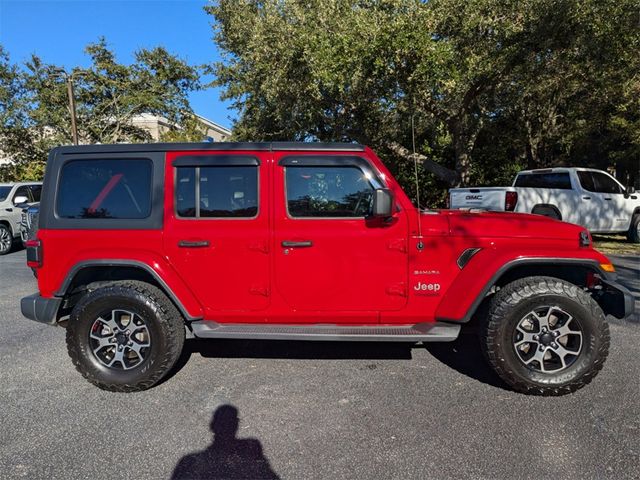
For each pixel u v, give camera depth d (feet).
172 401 11.20
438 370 12.90
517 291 10.96
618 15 32.63
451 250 11.64
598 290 12.32
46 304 11.93
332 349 14.65
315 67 33.12
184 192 11.82
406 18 30.78
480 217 12.13
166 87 73.31
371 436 9.51
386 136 47.55
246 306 11.87
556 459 8.62
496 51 35.01
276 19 37.86
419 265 11.68
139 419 10.34
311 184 11.78
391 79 32.89
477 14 32.83
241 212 11.76
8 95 69.15
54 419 10.36
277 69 38.37
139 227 11.78
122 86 71.05
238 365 13.42
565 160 64.08
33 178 72.84
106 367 11.78
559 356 11.09
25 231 33.73
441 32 34.60
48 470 8.46
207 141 12.03
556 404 10.77
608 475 8.13
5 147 73.67
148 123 91.20
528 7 32.81
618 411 10.39
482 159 60.44
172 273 11.76
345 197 11.82
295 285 11.75
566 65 39.58
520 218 12.21
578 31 34.40
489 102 46.03
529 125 54.70
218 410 10.71
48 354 14.55
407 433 9.60
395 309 11.83
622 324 16.78
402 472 8.30
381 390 11.66
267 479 8.16
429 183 57.67
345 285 11.73
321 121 45.68
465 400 11.05
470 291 11.17
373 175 11.73
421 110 39.63
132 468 8.52
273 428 9.88
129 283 11.85
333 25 34.06
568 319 10.98
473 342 15.17
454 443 9.20
